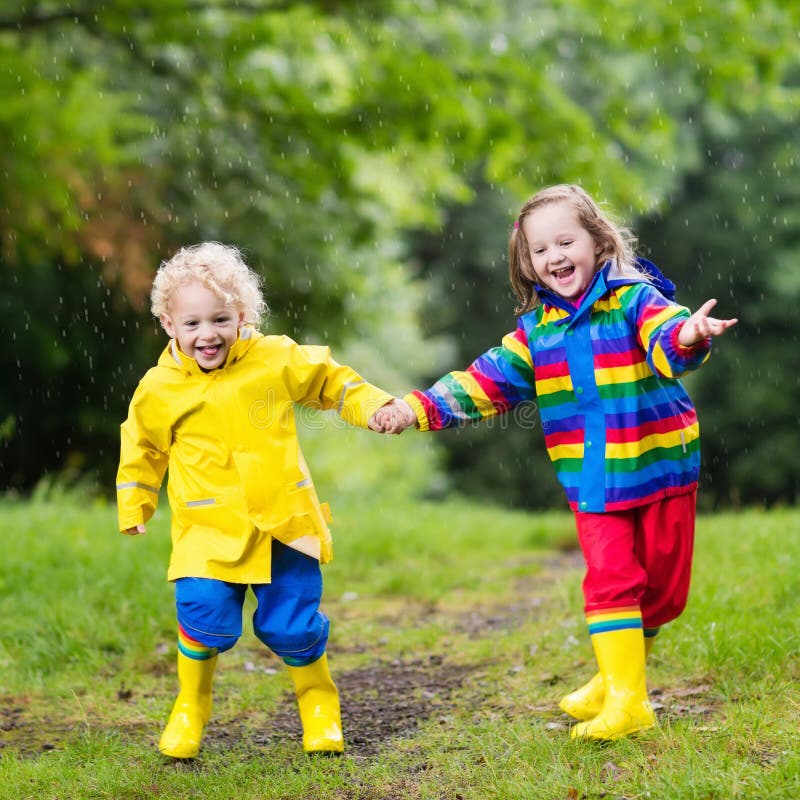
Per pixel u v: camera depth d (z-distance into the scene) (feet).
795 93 52.11
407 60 48.55
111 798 13.83
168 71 51.34
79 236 53.88
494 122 48.75
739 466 101.04
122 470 15.20
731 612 19.26
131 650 20.84
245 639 22.57
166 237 56.75
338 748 15.05
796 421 100.83
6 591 24.54
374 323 75.41
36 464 66.33
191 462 14.80
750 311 101.24
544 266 14.92
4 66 46.39
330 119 49.39
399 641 22.04
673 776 12.36
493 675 18.81
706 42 49.03
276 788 13.69
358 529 34.81
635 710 14.12
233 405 14.67
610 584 14.42
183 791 13.89
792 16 47.39
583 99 83.20
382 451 83.46
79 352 61.11
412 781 13.83
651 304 14.28
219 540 14.67
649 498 14.53
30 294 58.13
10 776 14.43
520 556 35.17
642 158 91.20
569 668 18.58
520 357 15.52
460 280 107.76
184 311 14.47
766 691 15.48
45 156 48.49
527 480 106.01
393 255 80.59
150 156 55.67
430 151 52.47
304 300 62.85
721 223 101.04
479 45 50.88
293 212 59.72
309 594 14.93
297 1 48.42
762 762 12.82
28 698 18.61
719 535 29.99
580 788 12.60
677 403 14.90
